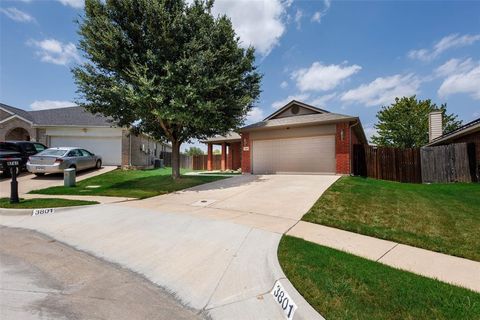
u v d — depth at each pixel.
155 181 13.02
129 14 10.84
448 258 3.98
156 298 2.96
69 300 2.89
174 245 4.64
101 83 11.10
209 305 2.81
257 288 3.13
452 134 13.79
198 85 10.34
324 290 2.88
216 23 11.57
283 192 9.34
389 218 6.16
